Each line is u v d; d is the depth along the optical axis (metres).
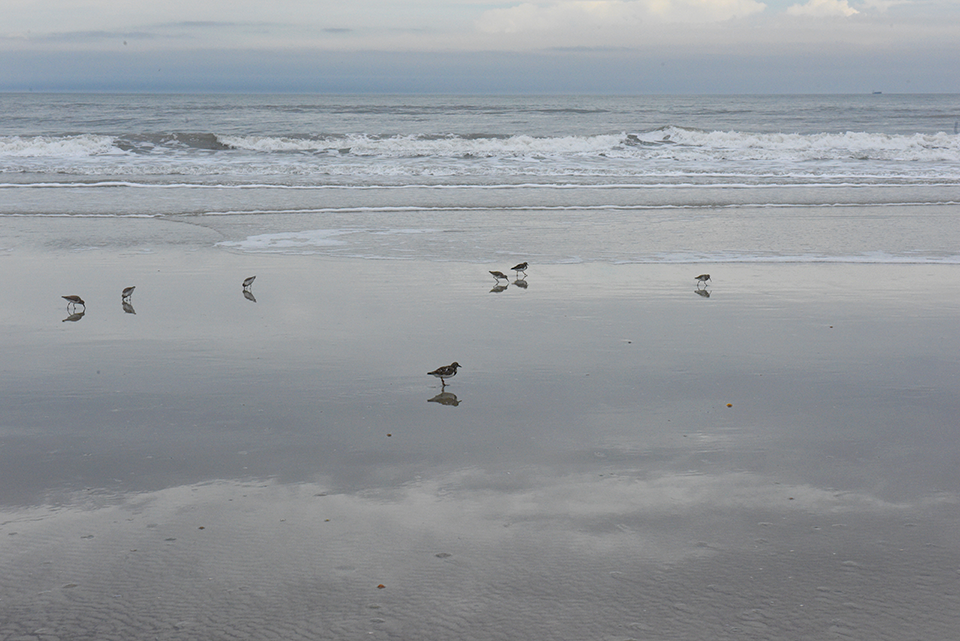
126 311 11.70
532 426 7.35
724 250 16.86
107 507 5.64
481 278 14.20
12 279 13.70
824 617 4.34
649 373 9.00
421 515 5.54
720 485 6.09
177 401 7.98
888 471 6.38
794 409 7.86
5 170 28.23
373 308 11.99
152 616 4.31
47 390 8.28
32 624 4.23
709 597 4.52
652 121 67.25
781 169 31.80
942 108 102.44
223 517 5.49
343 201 23.33
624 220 20.73
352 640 4.10
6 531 5.26
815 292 13.20
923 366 9.32
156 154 34.00
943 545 5.14
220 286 13.36
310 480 6.13
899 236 18.52
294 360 9.41
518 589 4.59
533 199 24.08
